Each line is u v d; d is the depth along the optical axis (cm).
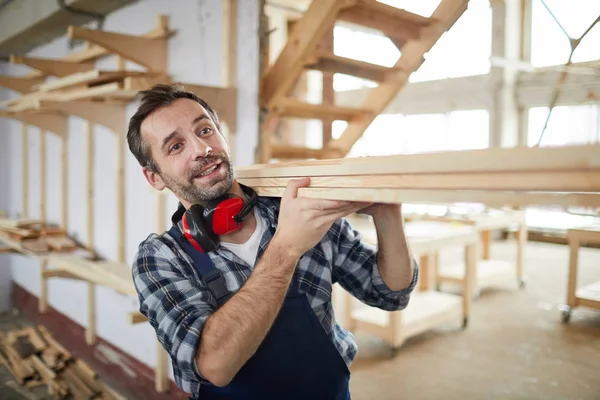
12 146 480
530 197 58
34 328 418
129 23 302
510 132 786
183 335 90
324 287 112
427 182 66
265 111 221
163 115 108
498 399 267
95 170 346
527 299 451
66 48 376
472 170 61
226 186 106
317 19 198
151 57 257
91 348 361
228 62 224
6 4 396
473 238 369
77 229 372
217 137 109
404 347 341
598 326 379
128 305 319
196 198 108
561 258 643
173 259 107
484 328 376
